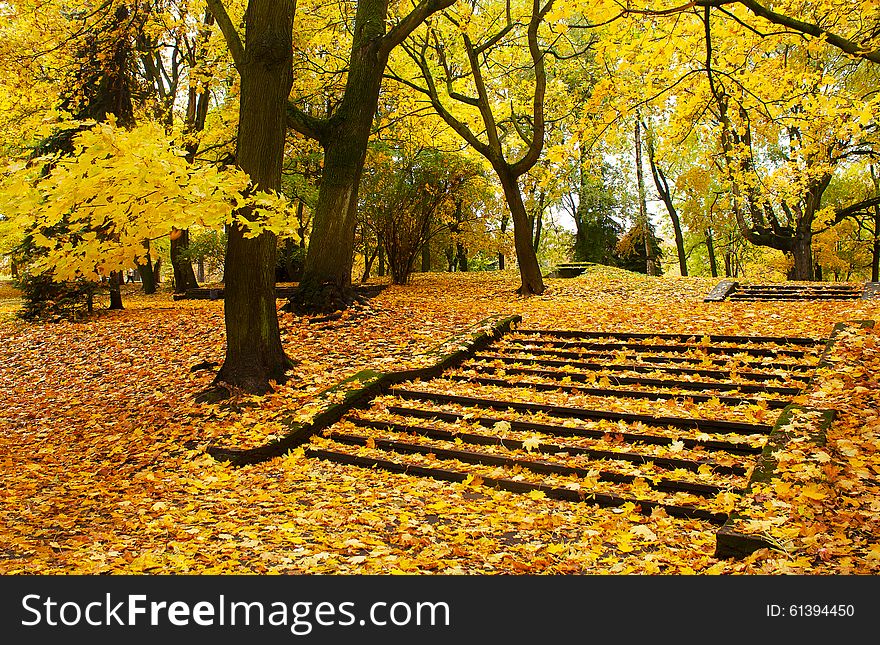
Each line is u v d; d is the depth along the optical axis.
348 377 8.27
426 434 6.80
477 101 16.62
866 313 9.58
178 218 5.07
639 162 25.69
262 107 8.26
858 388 6.19
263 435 6.84
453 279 21.02
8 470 6.56
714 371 7.66
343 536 4.41
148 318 14.38
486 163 23.81
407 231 18.89
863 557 3.55
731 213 25.70
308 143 19.36
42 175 5.29
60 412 8.74
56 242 5.46
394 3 14.79
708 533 4.40
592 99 9.23
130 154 4.68
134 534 4.60
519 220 16.44
